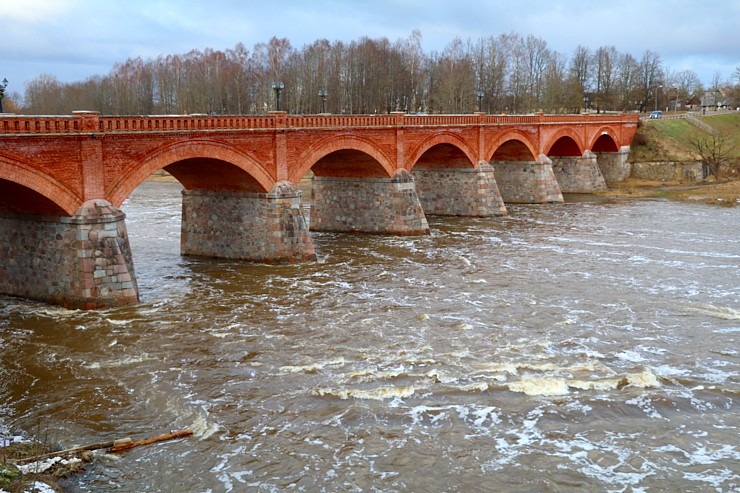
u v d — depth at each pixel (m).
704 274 47.44
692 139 107.50
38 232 38.75
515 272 47.94
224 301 40.34
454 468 22.44
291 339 34.03
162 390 28.11
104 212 38.09
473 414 25.97
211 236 51.66
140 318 37.00
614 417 25.89
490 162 86.75
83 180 37.50
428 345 33.12
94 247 37.84
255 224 49.75
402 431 24.75
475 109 140.38
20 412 26.12
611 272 48.00
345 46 142.38
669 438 24.42
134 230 64.31
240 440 24.16
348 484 21.58
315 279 45.56
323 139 53.09
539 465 22.62
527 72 155.38
